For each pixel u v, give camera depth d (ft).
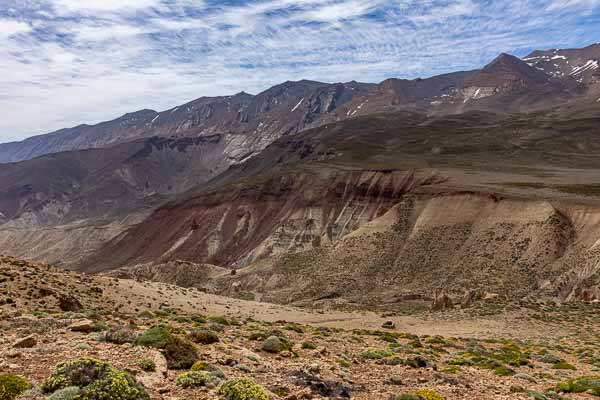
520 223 354.54
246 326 106.42
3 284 120.26
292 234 620.49
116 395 35.91
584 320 190.19
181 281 458.50
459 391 57.52
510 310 219.41
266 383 49.16
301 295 365.20
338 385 52.08
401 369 69.87
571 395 65.21
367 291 353.92
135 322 88.69
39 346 53.83
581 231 323.16
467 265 338.75
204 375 45.16
